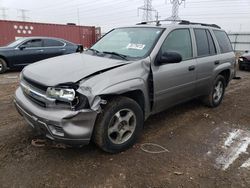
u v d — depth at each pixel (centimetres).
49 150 353
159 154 357
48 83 302
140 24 472
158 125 460
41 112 303
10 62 1048
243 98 689
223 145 394
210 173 317
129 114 353
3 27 1519
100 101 306
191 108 563
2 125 435
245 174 318
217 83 565
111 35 469
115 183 290
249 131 452
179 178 304
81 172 307
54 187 279
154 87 381
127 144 360
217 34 565
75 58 387
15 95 370
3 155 337
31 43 1097
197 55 481
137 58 375
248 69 1260
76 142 302
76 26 1880
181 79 434
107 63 350
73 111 293
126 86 332
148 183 292
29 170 307
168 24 453
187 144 391
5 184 281
